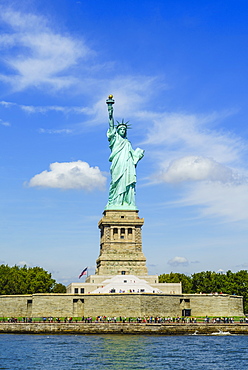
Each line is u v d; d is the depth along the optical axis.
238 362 92.38
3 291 198.62
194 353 102.94
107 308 158.75
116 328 143.50
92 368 86.06
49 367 86.94
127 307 156.38
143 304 155.75
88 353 102.44
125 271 194.88
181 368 86.31
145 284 176.50
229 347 112.56
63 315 160.75
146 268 196.88
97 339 128.25
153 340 126.06
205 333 144.12
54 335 140.75
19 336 138.12
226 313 164.50
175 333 143.38
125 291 172.62
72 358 96.31
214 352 104.50
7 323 148.50
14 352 103.75
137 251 199.38
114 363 91.00
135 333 142.50
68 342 121.00
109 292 172.12
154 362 92.00
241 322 150.12
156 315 157.62
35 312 161.38
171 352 104.19
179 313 163.38
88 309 161.38
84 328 144.62
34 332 146.00
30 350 106.75
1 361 93.00
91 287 182.88
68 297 162.25
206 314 164.12
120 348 109.75
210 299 165.38
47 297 162.12
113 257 196.50
